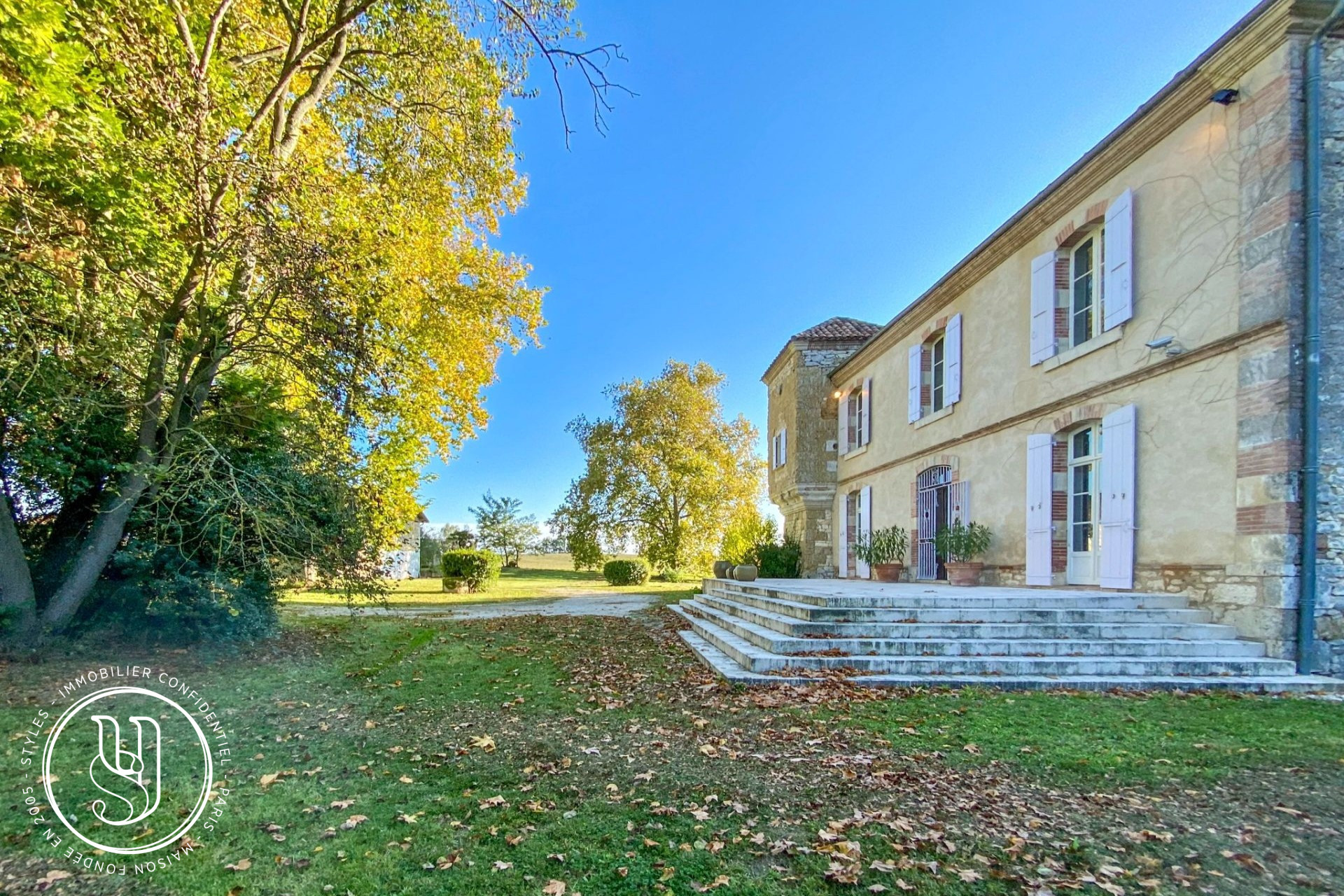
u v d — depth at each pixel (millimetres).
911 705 5195
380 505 9500
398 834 2941
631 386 28031
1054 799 3303
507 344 17172
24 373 5445
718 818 3102
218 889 2488
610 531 27625
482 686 6086
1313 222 6020
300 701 5414
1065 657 6199
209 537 6953
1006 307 10430
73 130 5125
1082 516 8953
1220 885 2484
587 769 3791
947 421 12117
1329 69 6211
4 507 6031
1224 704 5250
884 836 2893
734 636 8133
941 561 12516
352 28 9891
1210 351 6758
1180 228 7223
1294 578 5988
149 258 6379
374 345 7906
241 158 6586
